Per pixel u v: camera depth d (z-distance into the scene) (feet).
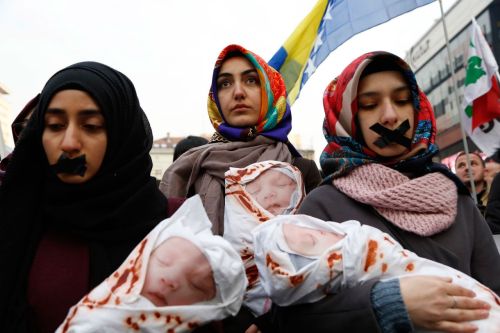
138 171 4.88
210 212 6.73
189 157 7.48
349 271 4.06
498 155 17.44
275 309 4.90
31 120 4.60
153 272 3.80
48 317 4.17
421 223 5.06
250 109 7.60
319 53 12.30
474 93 18.02
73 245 4.52
